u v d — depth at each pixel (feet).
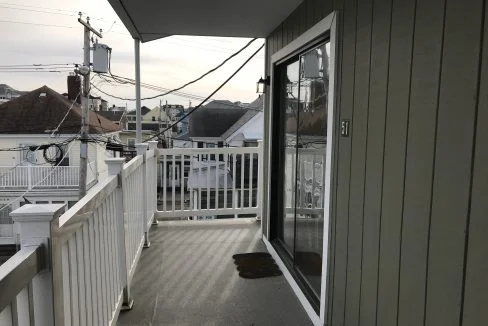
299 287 9.70
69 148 37.99
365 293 6.22
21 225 3.65
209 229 15.75
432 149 4.40
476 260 3.67
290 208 11.71
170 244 13.84
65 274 4.62
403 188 5.04
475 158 3.69
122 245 8.84
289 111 11.92
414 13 4.78
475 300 3.68
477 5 3.67
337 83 7.39
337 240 7.43
